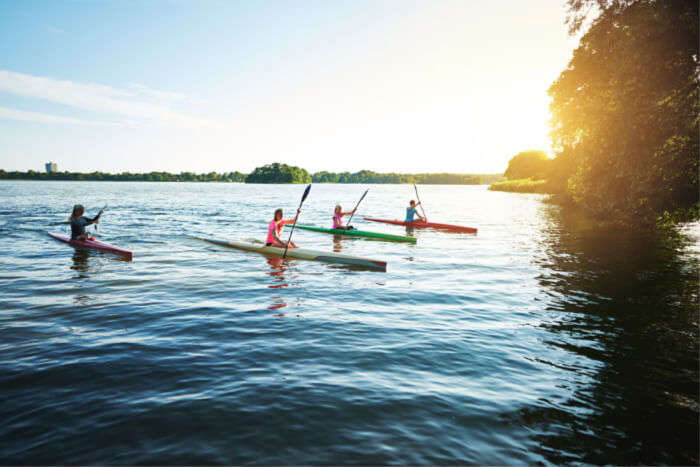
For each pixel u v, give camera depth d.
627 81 11.27
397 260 10.27
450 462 2.76
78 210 11.68
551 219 22.70
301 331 5.22
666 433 3.13
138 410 3.32
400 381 3.91
